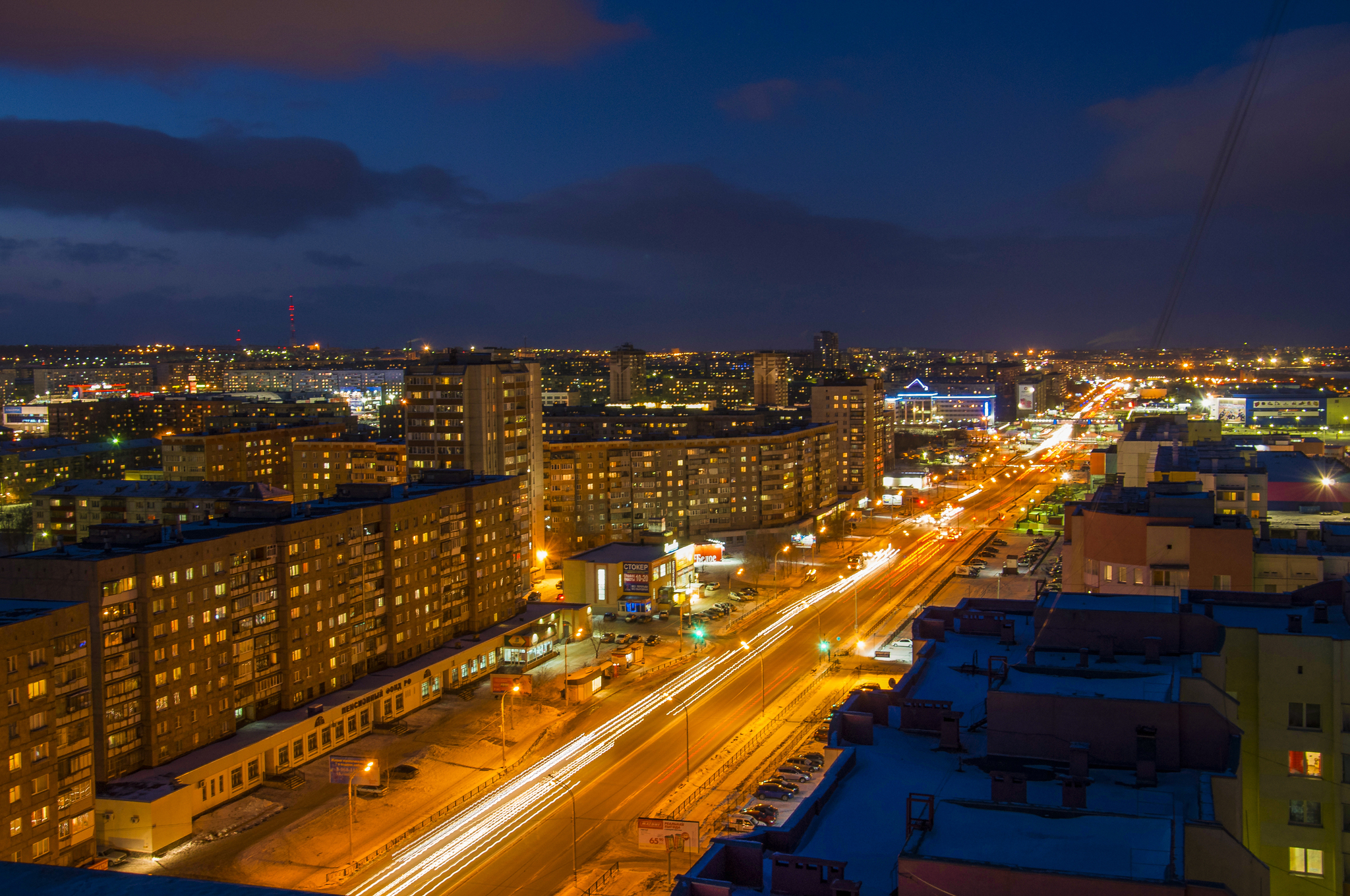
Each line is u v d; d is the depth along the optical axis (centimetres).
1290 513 15725
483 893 10106
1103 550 10606
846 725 5266
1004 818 3547
